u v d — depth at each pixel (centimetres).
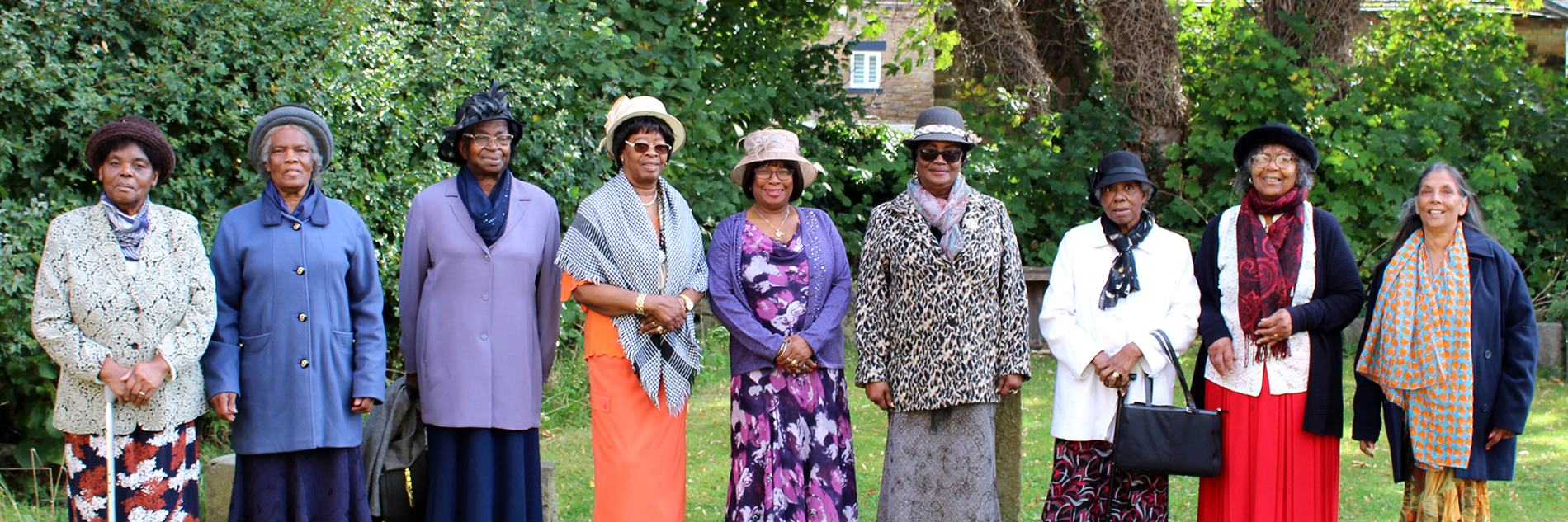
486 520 317
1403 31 934
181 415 300
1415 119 834
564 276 335
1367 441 338
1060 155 884
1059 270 353
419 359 322
